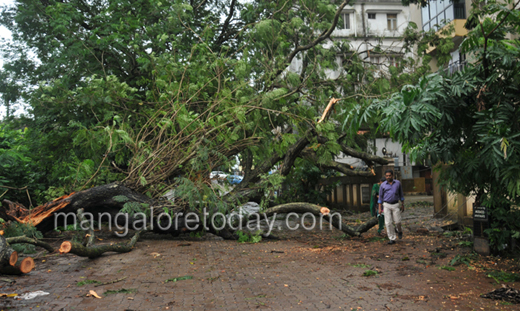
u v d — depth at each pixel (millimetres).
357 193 17656
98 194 9062
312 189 18781
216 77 10219
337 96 11953
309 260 6777
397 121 5492
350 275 5551
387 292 4664
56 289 5008
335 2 15945
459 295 4484
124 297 4625
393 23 30359
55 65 12953
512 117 5668
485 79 5938
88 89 10219
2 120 13828
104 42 11914
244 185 10828
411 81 13227
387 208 8430
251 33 12117
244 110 9172
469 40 6211
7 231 7746
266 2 13836
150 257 7227
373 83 12539
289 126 11812
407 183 23766
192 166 9195
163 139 10164
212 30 12711
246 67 10570
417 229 10391
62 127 11867
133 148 9930
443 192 11961
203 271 5984
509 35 10602
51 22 12133
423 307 4090
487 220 6477
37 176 11781
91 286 5145
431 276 5371
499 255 6430
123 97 10469
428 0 17344
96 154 10555
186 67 10016
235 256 7281
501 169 5629
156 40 12117
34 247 7840
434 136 6711
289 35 13852
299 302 4340
